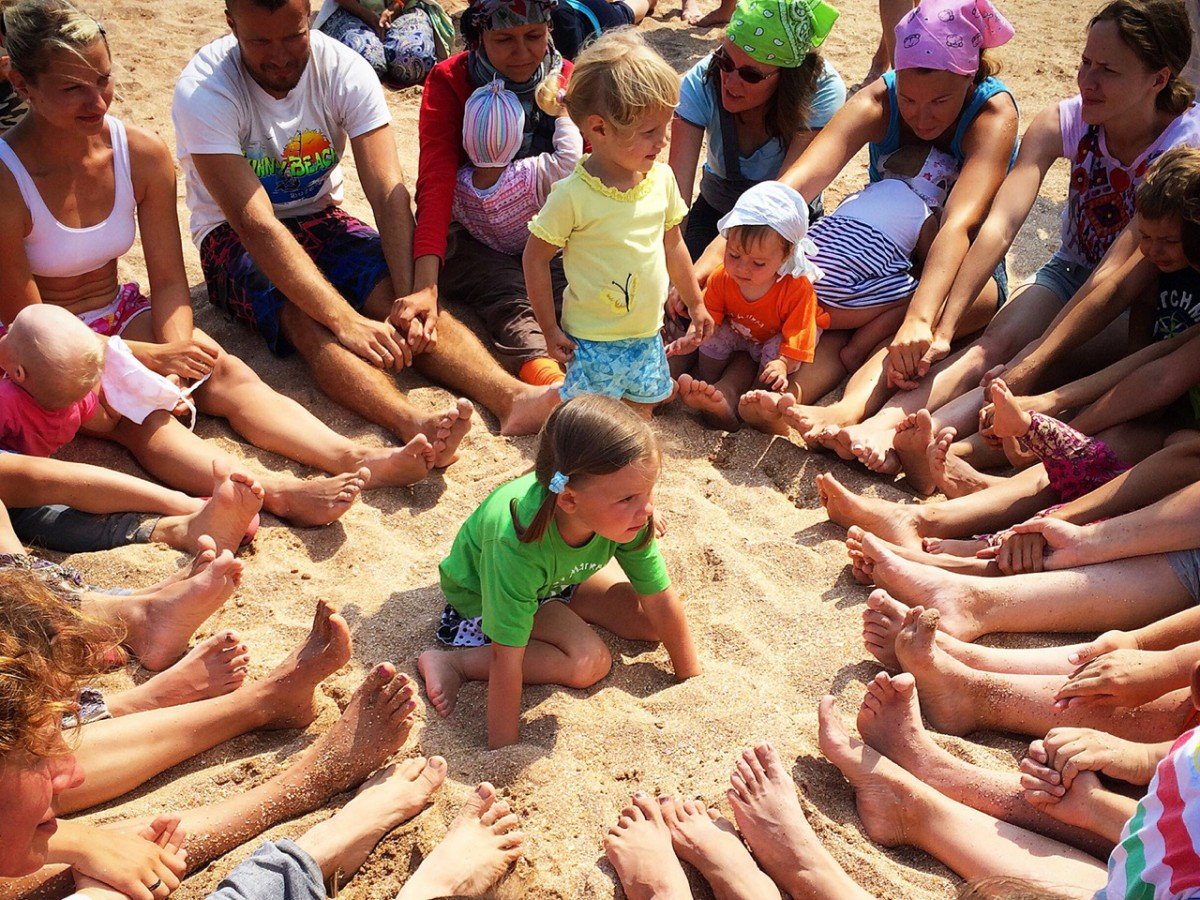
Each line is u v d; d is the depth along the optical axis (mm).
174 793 2889
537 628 3240
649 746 2998
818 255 4500
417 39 6992
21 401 3570
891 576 3408
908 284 4508
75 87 3705
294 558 3660
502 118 4500
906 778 2826
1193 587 3324
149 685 3043
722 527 3783
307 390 4418
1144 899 1991
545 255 3842
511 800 2848
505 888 2551
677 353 4270
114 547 3576
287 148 4504
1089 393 3957
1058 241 5629
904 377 4242
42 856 2412
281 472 4031
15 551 3266
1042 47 7652
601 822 2809
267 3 4043
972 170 4500
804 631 3400
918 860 2805
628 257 3828
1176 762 2025
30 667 2293
